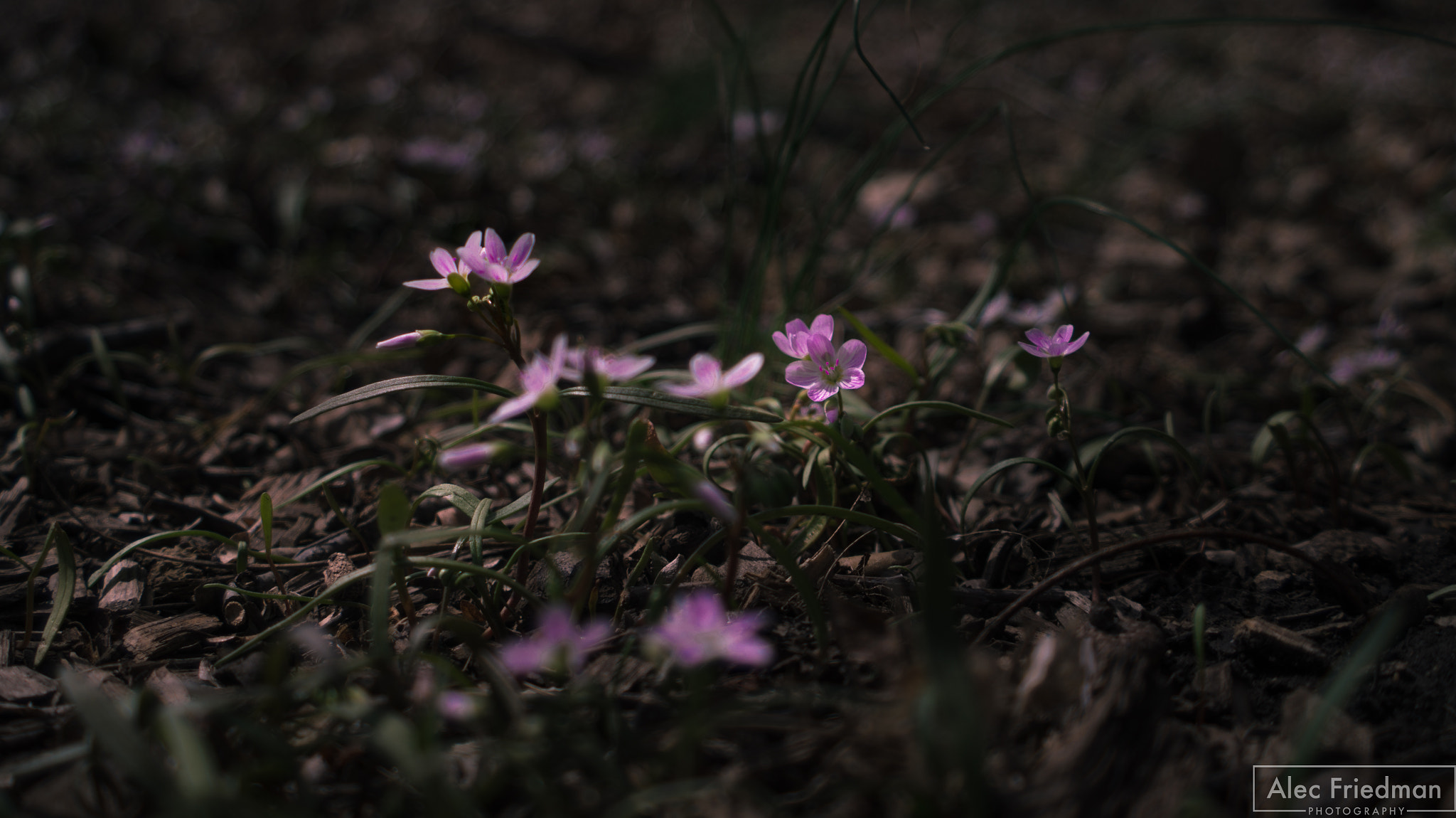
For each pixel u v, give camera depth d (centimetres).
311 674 35
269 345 50
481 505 36
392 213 69
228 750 33
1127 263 69
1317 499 43
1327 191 84
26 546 39
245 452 44
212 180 69
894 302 60
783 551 34
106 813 32
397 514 33
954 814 32
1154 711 33
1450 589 37
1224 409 49
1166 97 114
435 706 32
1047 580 35
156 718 31
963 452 42
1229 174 80
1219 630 37
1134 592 38
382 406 46
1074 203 42
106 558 39
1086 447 43
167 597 38
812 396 35
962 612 37
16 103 81
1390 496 43
